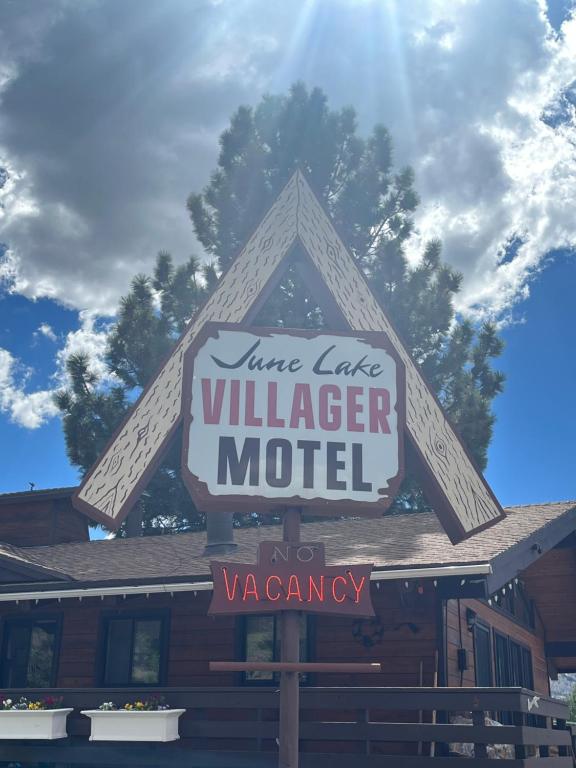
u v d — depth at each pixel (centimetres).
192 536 2023
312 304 2877
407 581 1342
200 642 1523
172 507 2967
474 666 1520
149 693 1334
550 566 1925
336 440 1072
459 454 1167
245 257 1223
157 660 1549
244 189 2984
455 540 1164
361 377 1102
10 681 1642
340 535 1712
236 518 2986
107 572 1650
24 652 1661
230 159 3056
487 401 2903
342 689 1212
